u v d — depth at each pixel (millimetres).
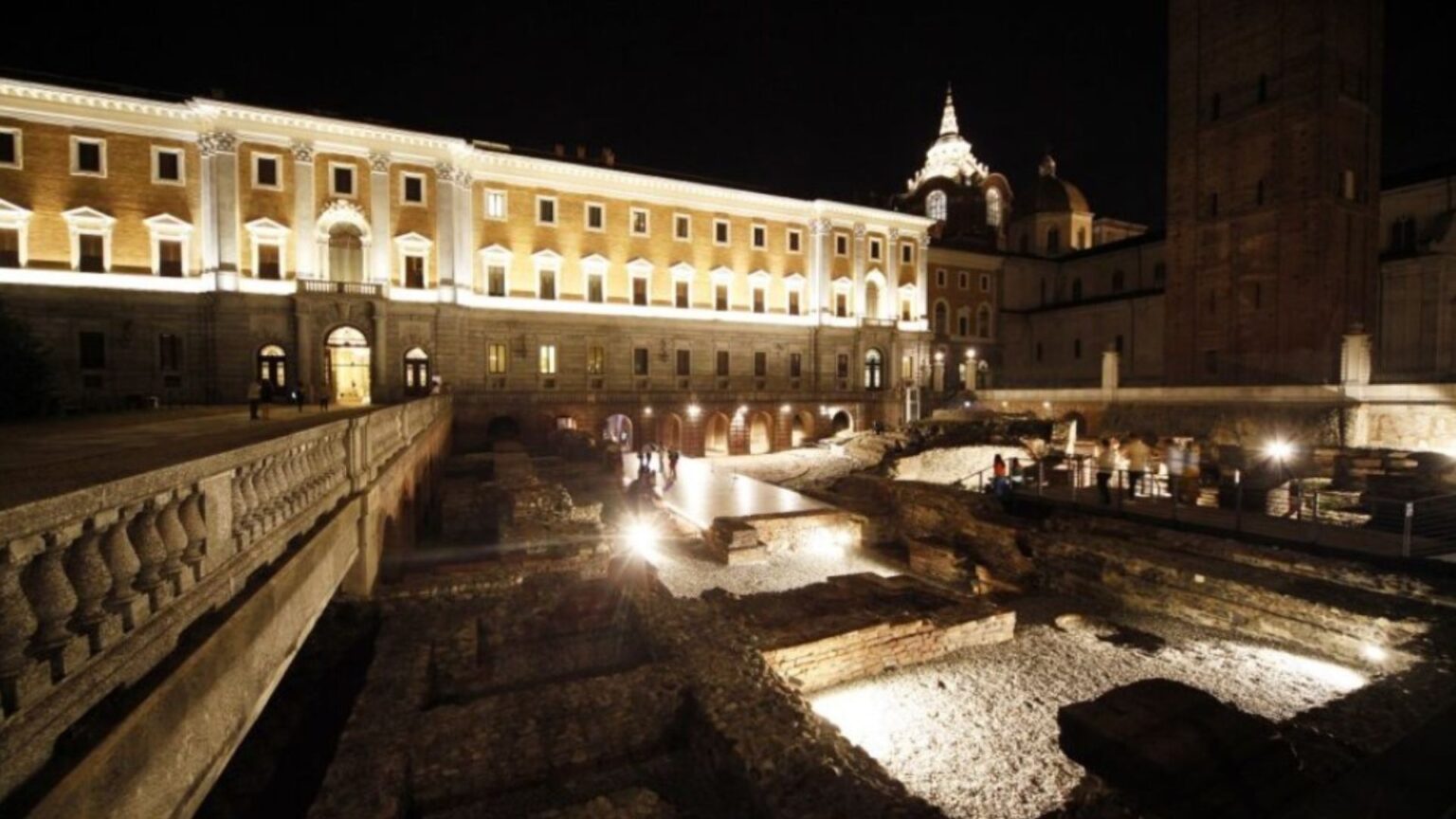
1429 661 11211
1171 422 38906
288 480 7020
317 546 7469
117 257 36344
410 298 42719
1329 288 38062
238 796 8023
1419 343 39688
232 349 37625
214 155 37594
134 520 4184
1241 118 41375
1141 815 4957
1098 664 13047
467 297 44531
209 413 22766
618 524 22297
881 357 60500
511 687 10383
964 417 46625
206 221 37812
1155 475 24047
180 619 4469
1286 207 39031
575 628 12133
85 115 35625
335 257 41375
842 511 23078
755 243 55812
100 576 3717
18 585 3180
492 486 21656
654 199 51531
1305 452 27547
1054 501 22422
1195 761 4918
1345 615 12758
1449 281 38656
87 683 3516
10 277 34438
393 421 15750
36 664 3191
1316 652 13141
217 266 37625
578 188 48750
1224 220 42344
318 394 38688
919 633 13125
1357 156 39812
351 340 41031
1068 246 73188
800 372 57344
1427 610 12523
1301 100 38312
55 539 3414
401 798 6508
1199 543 16703
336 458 9578
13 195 34438
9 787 2957
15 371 21281
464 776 7133
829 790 6824
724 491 29578
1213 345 43031
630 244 50625
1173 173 45562
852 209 58469
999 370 67562
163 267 37375
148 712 3744
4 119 34250
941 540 21125
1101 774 5215
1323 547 15727
